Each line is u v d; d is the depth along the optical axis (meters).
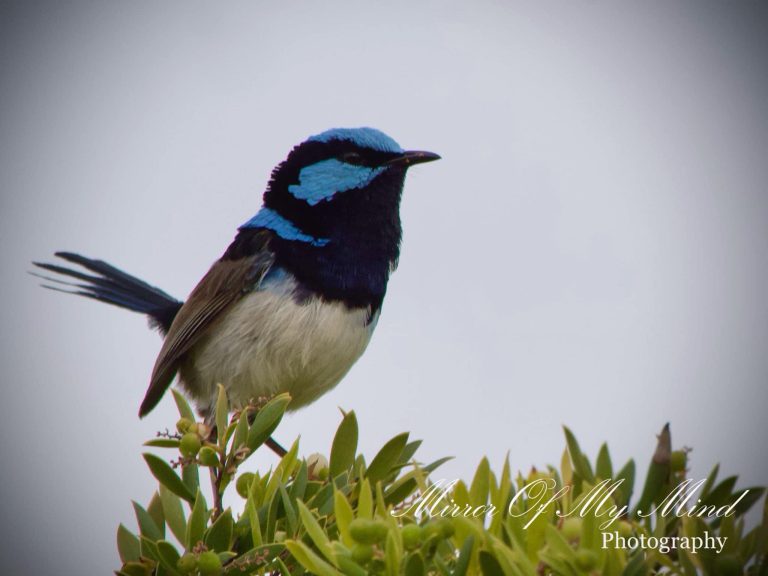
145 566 2.31
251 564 2.30
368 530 1.91
